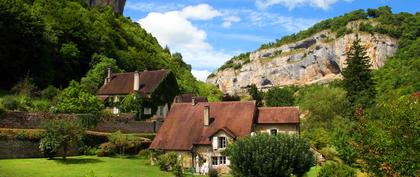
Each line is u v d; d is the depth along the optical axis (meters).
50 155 40.03
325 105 77.12
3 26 63.31
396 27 187.62
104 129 50.41
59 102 52.00
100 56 81.69
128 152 47.25
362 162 21.98
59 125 40.06
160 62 106.81
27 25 67.06
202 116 48.28
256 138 33.69
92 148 45.56
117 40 99.88
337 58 199.50
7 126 41.03
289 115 48.59
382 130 20.66
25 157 39.75
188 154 45.03
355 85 79.75
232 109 48.25
